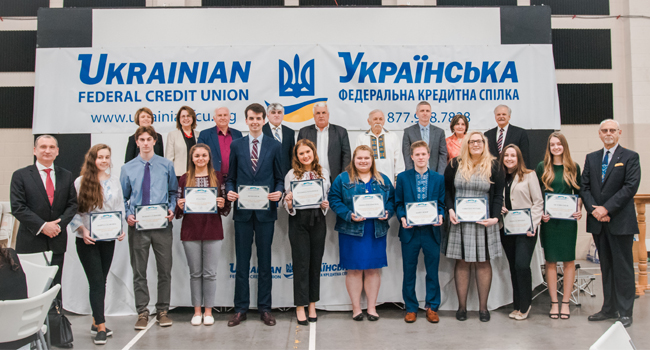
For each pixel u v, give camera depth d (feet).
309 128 13.53
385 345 10.49
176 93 14.34
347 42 14.64
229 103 14.38
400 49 14.58
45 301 7.00
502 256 13.70
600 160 12.14
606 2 21.83
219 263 13.52
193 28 14.52
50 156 10.76
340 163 13.32
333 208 12.08
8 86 20.51
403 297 12.63
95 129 14.25
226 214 12.27
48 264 9.18
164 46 14.43
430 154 13.91
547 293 15.17
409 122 14.53
